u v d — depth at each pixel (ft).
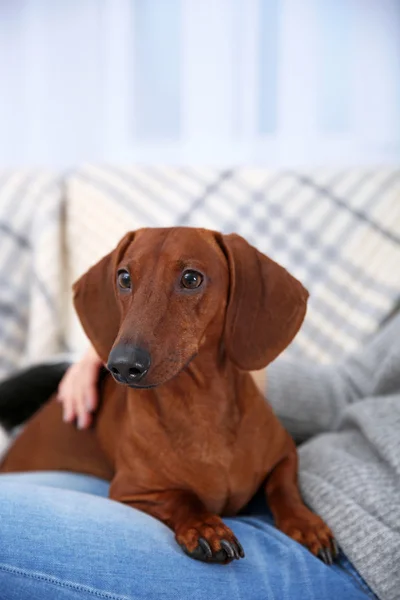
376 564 3.05
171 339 3.12
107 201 7.44
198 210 7.24
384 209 6.97
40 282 7.14
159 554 2.97
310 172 7.32
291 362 5.19
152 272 3.26
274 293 3.54
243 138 8.54
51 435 4.80
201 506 3.41
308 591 3.08
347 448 4.00
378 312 6.54
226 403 3.56
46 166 9.09
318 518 3.47
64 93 8.93
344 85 8.23
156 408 3.58
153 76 8.74
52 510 3.02
